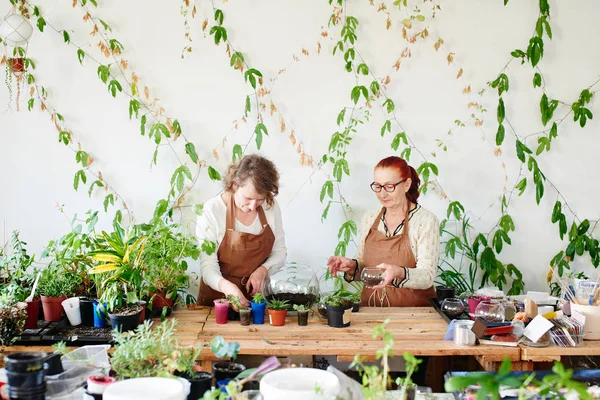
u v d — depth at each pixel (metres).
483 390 1.42
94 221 4.04
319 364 3.85
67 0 4.54
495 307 3.17
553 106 4.71
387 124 4.65
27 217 4.61
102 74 4.50
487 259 4.65
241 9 4.63
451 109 4.75
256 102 4.66
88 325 3.24
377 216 3.95
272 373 1.80
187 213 4.64
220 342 1.99
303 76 4.67
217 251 3.76
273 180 3.52
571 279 4.59
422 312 3.62
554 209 4.71
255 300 3.31
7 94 4.55
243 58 4.63
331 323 3.26
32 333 2.99
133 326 3.07
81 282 3.60
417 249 3.77
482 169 4.79
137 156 4.63
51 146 4.59
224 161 4.67
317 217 4.73
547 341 2.98
